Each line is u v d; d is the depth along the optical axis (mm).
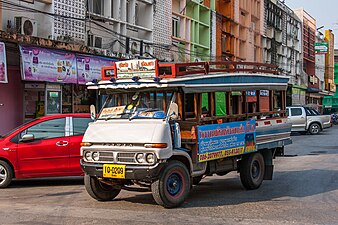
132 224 6715
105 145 7809
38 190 10039
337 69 70562
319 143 22328
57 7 17125
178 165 7867
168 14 25578
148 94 8336
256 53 42094
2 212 7574
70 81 17203
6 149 10180
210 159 8562
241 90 9625
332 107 68938
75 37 17906
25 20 15781
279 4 47625
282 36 48281
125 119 8125
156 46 24297
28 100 16906
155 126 7633
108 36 20703
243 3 38250
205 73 8773
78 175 10633
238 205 8289
